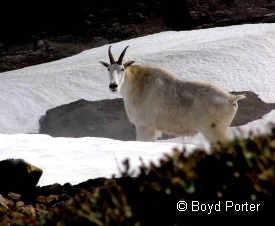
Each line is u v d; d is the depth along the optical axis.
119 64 35.41
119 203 10.86
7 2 125.31
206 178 10.14
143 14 123.50
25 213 16.06
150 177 11.22
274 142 10.09
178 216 10.16
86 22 121.62
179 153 10.88
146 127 35.41
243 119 67.94
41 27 121.62
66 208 13.20
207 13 120.38
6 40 118.56
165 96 34.62
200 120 34.22
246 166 9.94
